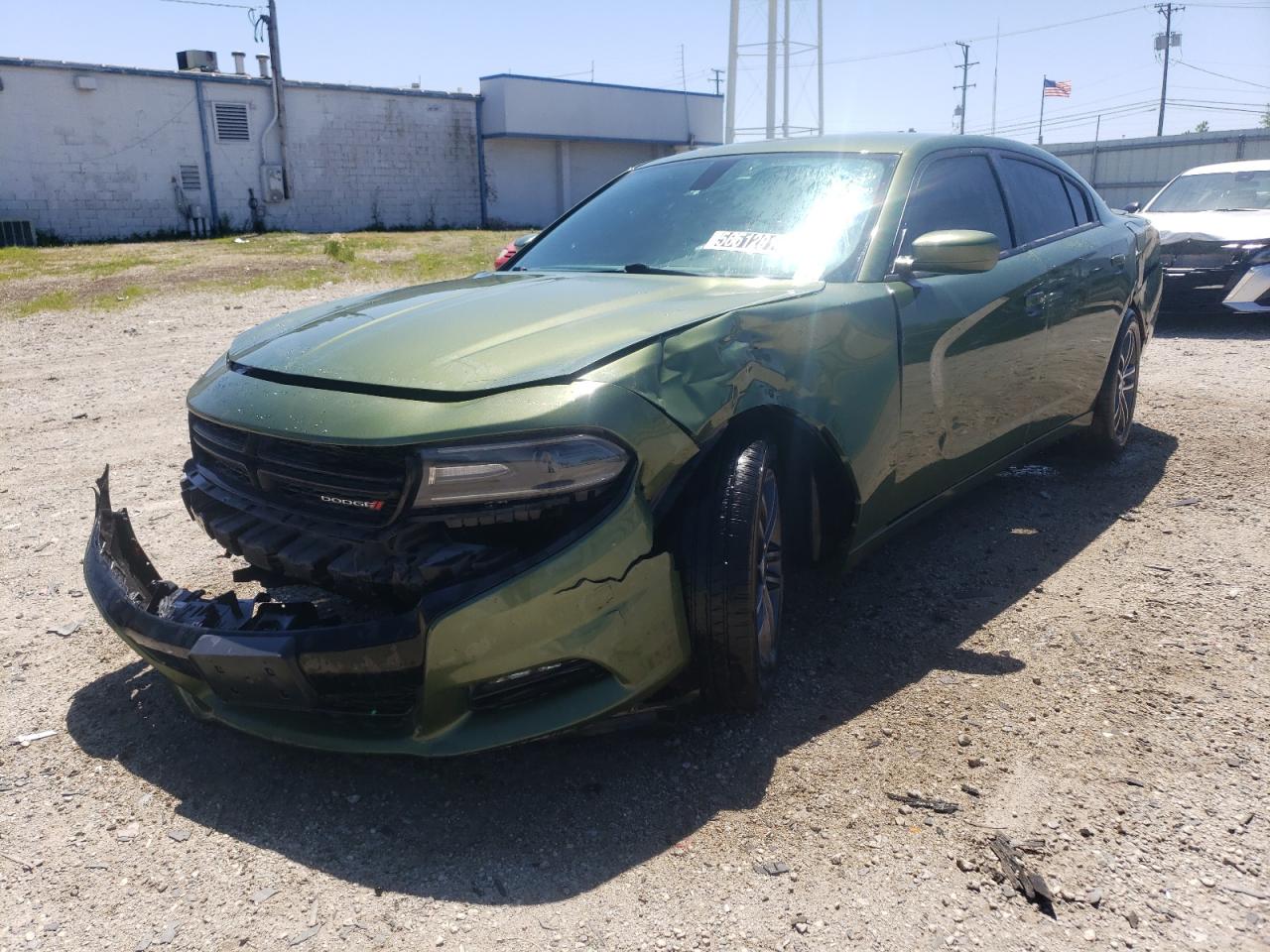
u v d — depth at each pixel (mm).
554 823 2350
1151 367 7527
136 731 2775
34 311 11461
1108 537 4125
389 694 2271
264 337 2938
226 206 27969
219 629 2367
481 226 33812
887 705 2834
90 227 25688
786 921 2029
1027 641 3223
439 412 2242
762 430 2721
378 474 2287
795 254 3275
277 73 28031
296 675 2250
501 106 32375
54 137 24828
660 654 2432
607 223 3785
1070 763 2545
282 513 2475
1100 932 1989
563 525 2271
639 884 2145
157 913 2086
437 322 2672
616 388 2311
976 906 2061
